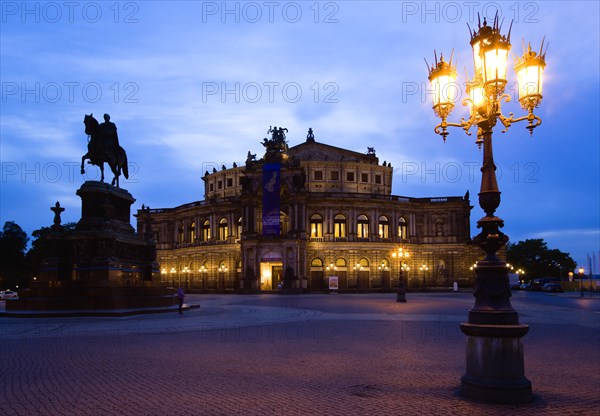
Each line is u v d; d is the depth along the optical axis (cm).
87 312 3794
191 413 1224
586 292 11488
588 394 1411
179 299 4144
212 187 13300
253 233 10981
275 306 5425
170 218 13075
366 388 1477
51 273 4222
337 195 11306
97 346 2322
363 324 3347
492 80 1363
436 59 1545
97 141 4544
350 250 11144
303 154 12762
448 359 1964
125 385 1514
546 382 1568
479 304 1388
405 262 11538
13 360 1945
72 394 1405
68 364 1856
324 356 2036
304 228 10819
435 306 5356
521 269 17862
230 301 6694
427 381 1571
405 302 6147
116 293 4081
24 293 4112
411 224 11888
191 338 2622
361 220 11412
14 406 1284
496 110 1388
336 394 1407
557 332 2905
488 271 1386
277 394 1407
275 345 2355
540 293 10800
